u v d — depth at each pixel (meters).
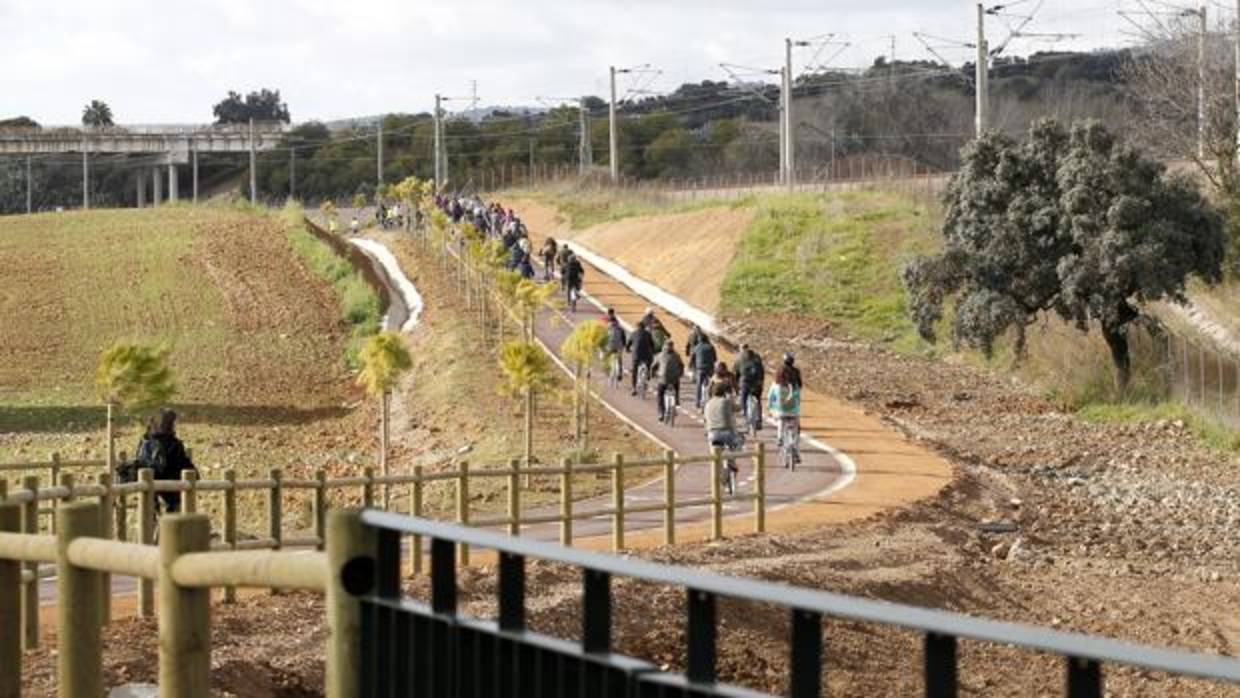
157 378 51.47
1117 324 72.62
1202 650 33.16
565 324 89.88
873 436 59.47
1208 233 73.00
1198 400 67.81
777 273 99.00
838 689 28.38
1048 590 37.44
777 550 36.59
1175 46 98.00
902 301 93.62
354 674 9.34
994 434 64.62
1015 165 75.50
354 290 102.56
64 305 101.69
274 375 85.12
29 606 21.23
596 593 8.37
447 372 74.06
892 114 195.62
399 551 9.36
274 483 28.00
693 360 63.62
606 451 55.06
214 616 25.08
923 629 7.25
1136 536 44.78
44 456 63.66
